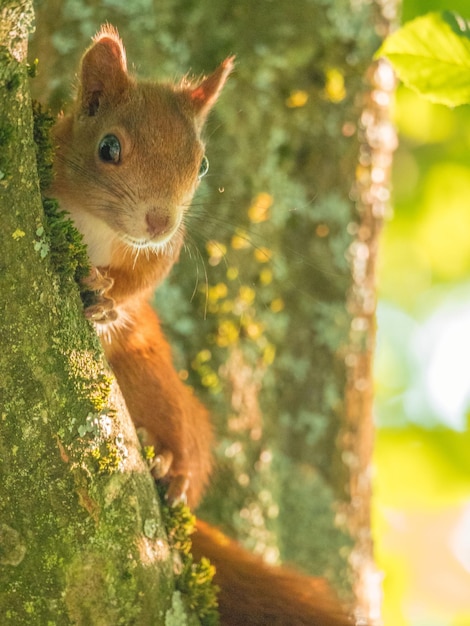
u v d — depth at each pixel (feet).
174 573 24.54
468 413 54.75
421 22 24.30
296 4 38.50
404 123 54.49
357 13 39.19
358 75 39.29
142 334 32.71
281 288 38.47
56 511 21.94
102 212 30.04
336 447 39.06
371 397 40.40
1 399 21.39
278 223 38.34
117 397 23.34
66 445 22.03
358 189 39.55
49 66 36.40
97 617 22.47
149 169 29.94
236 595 29.19
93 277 24.50
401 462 54.13
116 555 22.74
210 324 36.78
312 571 37.99
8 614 21.84
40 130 24.77
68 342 22.22
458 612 54.80
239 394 36.94
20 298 21.25
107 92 30.99
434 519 55.11
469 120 54.19
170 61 37.22
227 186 37.35
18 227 21.02
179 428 32.50
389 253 59.31
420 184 55.67
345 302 39.19
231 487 36.27
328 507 38.65
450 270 59.77
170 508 25.77
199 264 36.81
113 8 37.06
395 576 53.67
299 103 38.52
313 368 38.93
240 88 37.76
